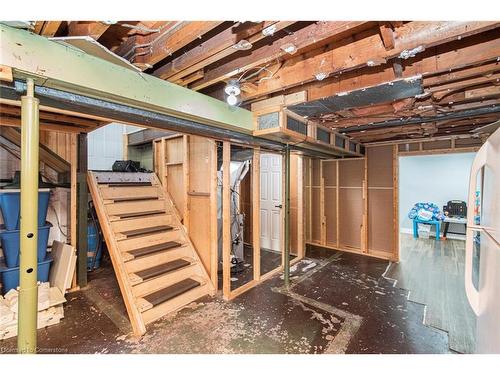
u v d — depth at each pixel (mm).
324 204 5602
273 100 2525
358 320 2572
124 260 2842
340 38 1736
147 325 2455
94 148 5023
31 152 1219
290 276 3777
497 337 989
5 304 2465
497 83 2057
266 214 5305
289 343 2195
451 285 3463
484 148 1233
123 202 3535
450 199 6645
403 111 2676
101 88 1505
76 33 1397
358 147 4742
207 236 3432
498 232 1006
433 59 1737
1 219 3078
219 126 2385
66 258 3066
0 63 1145
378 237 4852
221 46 1502
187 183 3678
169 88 1886
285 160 3418
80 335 2295
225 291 3023
